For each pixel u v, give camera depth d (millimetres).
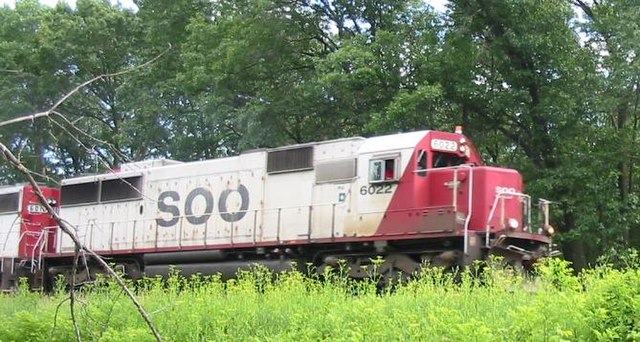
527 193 24953
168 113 35219
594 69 25750
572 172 24094
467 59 26031
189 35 33969
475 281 12688
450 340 7895
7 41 38781
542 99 25516
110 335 10484
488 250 16344
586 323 8039
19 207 26672
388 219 17375
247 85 30391
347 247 18156
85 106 38875
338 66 25625
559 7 25000
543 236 17391
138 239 22781
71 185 25406
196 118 34594
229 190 20828
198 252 21094
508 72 26219
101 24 38500
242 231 20203
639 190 28250
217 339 10125
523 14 25344
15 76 37156
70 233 5746
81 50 38375
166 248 21922
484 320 9031
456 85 25828
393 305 10539
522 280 12656
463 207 16828
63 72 38562
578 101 25047
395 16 27812
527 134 26469
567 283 9234
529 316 7984
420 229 16797
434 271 13898
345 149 18609
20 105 37188
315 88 26219
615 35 24562
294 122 29891
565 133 25344
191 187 21828
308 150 19234
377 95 26875
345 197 18250
